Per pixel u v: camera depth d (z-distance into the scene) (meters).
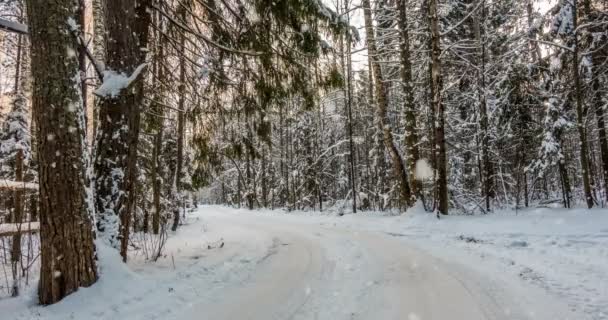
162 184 19.06
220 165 9.94
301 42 8.45
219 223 20.34
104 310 4.77
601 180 21.34
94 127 9.96
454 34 19.09
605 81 14.98
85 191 5.30
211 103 9.47
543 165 15.23
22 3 11.98
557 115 14.91
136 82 6.95
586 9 13.66
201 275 6.84
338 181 35.97
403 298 5.13
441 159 14.48
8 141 10.59
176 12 9.11
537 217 11.95
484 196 18.20
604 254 7.17
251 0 8.30
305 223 17.77
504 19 18.81
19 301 4.99
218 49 8.93
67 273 5.01
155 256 8.27
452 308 4.66
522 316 4.29
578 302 4.66
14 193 6.42
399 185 17.77
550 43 13.10
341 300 5.18
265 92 9.05
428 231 12.16
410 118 16.88
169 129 20.05
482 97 16.59
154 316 4.71
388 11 19.70
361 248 9.39
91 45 13.06
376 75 18.11
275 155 40.81
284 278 6.54
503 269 6.59
